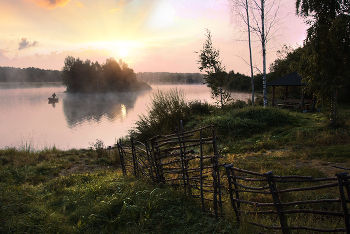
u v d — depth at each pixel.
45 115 50.62
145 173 6.52
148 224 3.91
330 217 4.39
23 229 3.78
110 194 5.37
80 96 109.06
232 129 14.52
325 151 9.13
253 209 4.71
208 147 11.99
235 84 67.75
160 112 18.58
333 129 12.18
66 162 11.01
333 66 11.59
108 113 52.19
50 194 5.89
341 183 2.53
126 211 4.33
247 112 16.33
